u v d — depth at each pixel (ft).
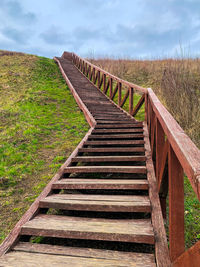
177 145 3.80
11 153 12.50
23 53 51.39
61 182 7.77
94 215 7.33
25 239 5.56
